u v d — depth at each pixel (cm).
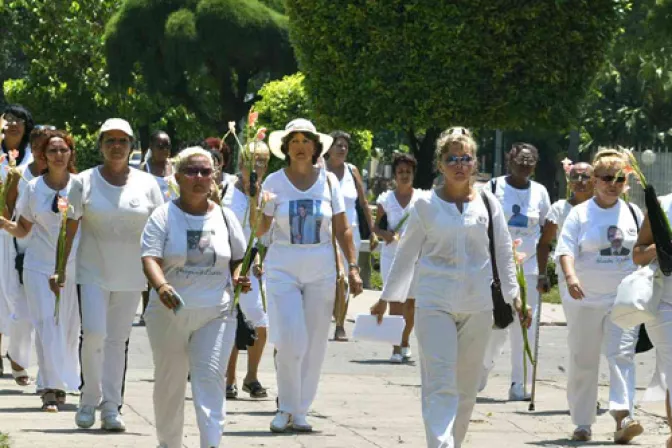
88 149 6631
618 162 1535
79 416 1492
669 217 1304
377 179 7838
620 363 1535
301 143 1541
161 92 5916
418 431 1564
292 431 1541
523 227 1917
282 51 5728
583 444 1523
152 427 1520
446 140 1280
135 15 5734
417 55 3928
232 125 1570
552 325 3055
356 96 4006
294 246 1542
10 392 1797
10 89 6719
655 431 1641
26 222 1641
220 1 5591
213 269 1246
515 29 3891
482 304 1280
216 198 1588
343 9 3972
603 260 1538
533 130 4288
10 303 1900
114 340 1491
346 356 2403
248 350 1819
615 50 5656
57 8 6519
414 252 1299
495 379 2178
